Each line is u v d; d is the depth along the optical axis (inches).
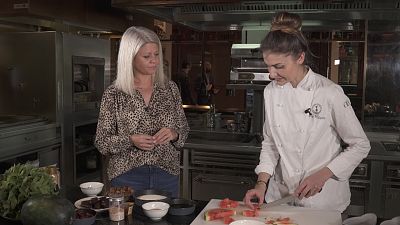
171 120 86.9
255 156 134.3
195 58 269.9
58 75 150.6
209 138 152.1
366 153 70.8
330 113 71.4
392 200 125.8
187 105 258.7
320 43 211.8
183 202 69.0
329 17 128.0
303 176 74.6
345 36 196.2
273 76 70.2
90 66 173.2
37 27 174.9
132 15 203.6
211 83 265.1
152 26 231.6
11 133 130.6
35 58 151.8
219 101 267.4
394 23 148.3
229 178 137.6
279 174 79.6
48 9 147.2
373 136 151.6
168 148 86.7
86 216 61.2
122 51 82.2
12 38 153.8
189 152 140.6
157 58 83.5
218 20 136.9
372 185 126.7
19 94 155.2
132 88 83.4
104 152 84.4
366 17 126.3
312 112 71.8
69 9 158.4
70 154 157.8
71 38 155.9
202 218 63.8
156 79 86.0
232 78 145.5
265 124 79.7
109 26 184.4
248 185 136.1
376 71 152.6
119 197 62.9
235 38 247.4
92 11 172.1
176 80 266.1
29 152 137.5
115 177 84.7
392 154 125.8
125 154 84.0
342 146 84.5
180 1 114.1
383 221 66.6
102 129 84.1
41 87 152.2
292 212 66.8
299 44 67.3
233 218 63.8
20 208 59.1
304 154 73.9
